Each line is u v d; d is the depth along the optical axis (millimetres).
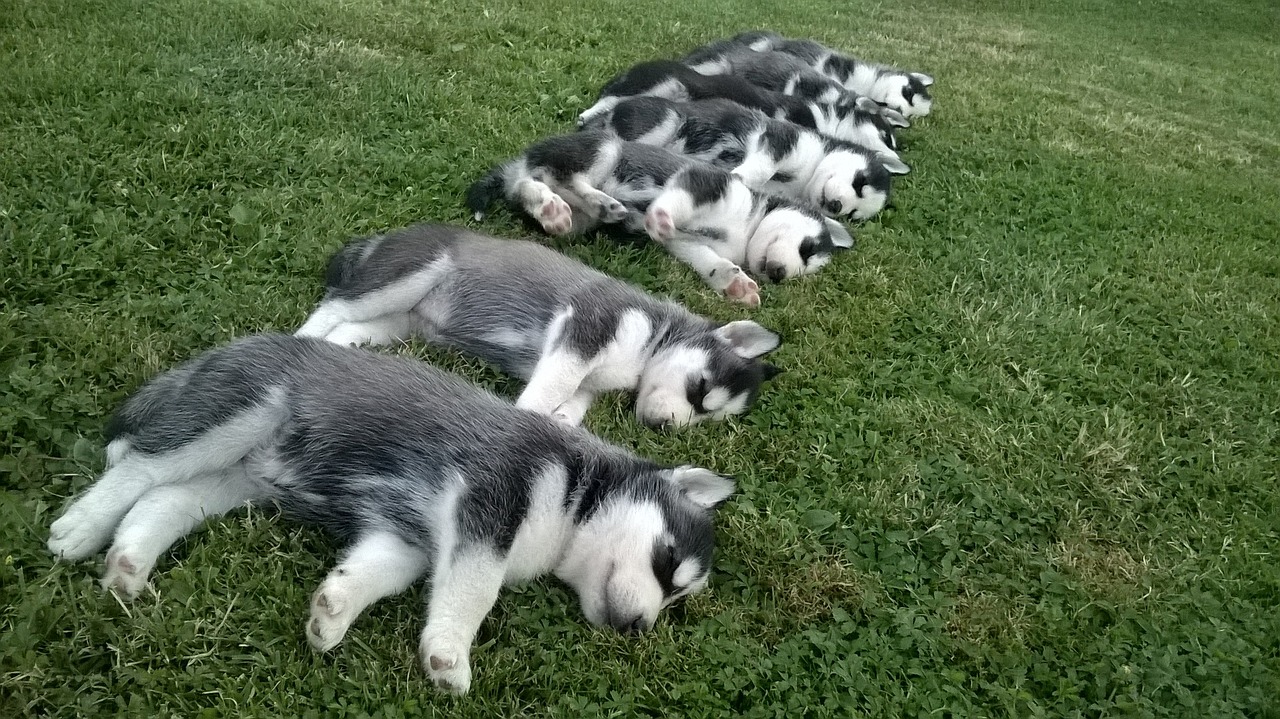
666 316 1120
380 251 1073
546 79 1740
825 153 1631
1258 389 1285
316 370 852
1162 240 1668
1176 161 2166
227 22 1601
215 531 797
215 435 799
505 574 808
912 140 1951
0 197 1078
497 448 825
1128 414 1194
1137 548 1015
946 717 822
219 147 1263
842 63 2160
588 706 756
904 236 1526
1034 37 3377
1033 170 1881
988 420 1146
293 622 751
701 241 1392
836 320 1271
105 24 1507
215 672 713
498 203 1304
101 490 776
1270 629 939
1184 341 1361
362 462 831
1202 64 3461
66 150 1173
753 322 1156
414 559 813
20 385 862
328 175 1277
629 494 860
